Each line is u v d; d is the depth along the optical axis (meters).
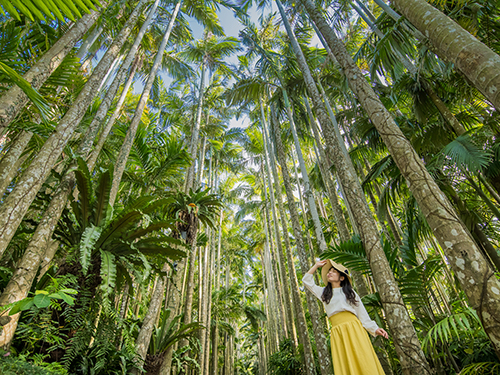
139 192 7.72
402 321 2.28
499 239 5.02
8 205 2.46
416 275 3.23
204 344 9.10
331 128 3.90
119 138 7.88
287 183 7.97
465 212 4.52
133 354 3.79
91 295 3.41
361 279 4.50
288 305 8.74
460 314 2.52
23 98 2.55
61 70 3.89
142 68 10.59
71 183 3.51
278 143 9.07
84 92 3.71
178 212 6.29
